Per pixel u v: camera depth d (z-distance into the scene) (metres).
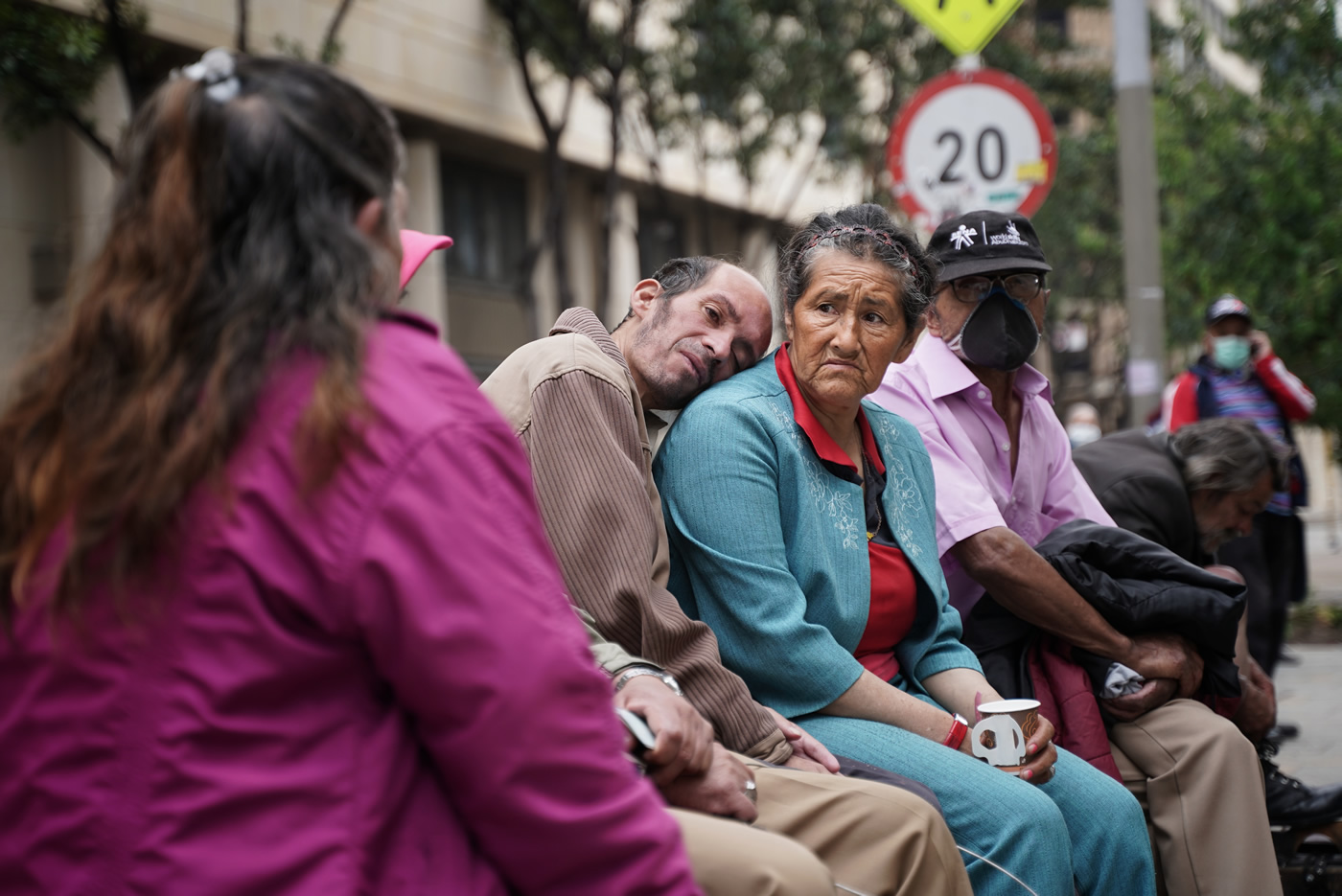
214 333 1.17
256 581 1.14
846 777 2.02
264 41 13.71
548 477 2.10
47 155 12.04
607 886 1.22
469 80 16.98
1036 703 2.31
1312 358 9.38
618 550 2.07
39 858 1.15
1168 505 3.21
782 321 2.63
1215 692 2.82
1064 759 2.50
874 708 2.33
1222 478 3.22
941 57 16.95
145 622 1.14
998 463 3.08
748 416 2.42
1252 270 9.72
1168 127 11.68
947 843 1.95
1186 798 2.62
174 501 1.13
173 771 1.12
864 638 2.55
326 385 1.16
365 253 1.23
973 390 3.06
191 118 1.21
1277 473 3.27
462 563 1.17
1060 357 28.80
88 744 1.14
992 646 2.81
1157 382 6.68
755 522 2.35
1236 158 10.20
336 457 1.15
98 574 1.15
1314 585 13.32
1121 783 2.52
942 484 2.83
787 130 20.36
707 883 1.60
